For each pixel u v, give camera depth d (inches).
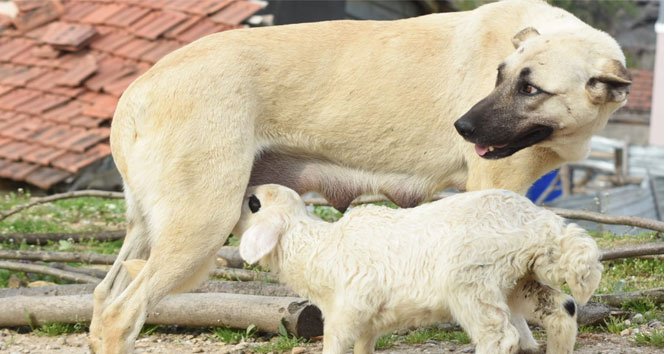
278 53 315.3
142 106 307.7
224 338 332.2
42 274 397.4
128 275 318.0
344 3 867.4
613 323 331.0
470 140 301.6
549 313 267.9
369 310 265.7
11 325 348.2
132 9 808.3
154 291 299.0
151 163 303.6
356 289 265.3
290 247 280.2
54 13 820.0
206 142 301.6
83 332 347.3
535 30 308.7
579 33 302.8
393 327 270.1
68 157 694.5
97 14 810.2
